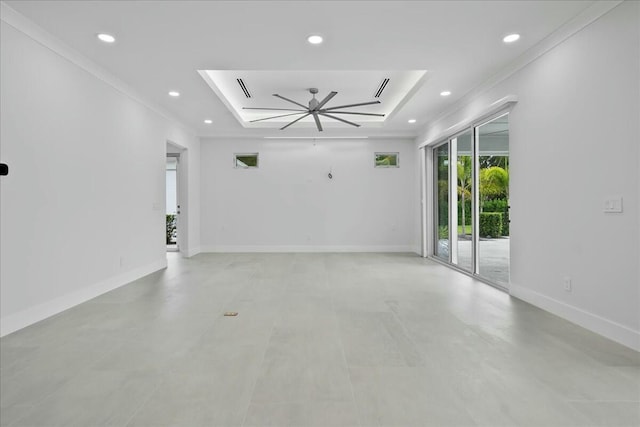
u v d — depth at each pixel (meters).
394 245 8.02
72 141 3.67
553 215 3.36
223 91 5.60
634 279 2.54
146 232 5.32
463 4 2.83
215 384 2.04
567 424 1.66
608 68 2.73
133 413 1.75
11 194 2.94
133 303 3.77
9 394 1.93
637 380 2.08
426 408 1.80
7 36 2.90
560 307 3.28
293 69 4.16
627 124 2.58
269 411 1.77
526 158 3.75
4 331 2.85
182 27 3.20
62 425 1.66
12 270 2.94
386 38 3.42
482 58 3.86
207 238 7.99
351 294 4.16
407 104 5.57
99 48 3.61
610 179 2.73
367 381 2.08
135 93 4.91
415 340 2.72
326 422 1.68
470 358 2.39
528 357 2.41
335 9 2.91
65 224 3.57
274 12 2.95
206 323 3.12
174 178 9.02
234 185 7.97
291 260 6.79
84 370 2.22
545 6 2.86
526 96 3.73
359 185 8.00
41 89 3.25
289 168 8.00
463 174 5.66
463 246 6.64
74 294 3.68
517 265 3.97
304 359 2.38
